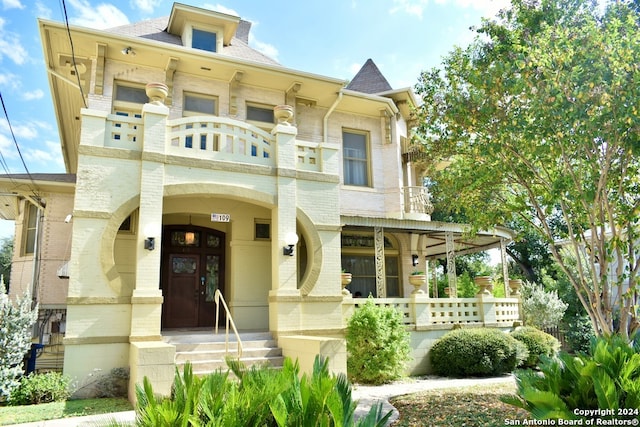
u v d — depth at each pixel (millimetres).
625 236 10000
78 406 8102
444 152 10930
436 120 10719
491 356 11930
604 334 7953
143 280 9680
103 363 9250
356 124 16516
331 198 12250
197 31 14492
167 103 13219
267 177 11547
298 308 11164
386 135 16719
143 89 13219
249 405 3371
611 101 7797
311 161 12477
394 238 16484
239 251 13039
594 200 8859
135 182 10086
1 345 8094
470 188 10680
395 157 16531
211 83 14016
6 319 8234
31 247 14828
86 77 13273
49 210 14102
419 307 12859
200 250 13648
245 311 12805
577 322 17859
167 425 3248
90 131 9961
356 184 16219
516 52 9070
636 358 4953
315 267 11641
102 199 9727
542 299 17828
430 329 12844
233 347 10180
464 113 9727
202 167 10773
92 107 12320
